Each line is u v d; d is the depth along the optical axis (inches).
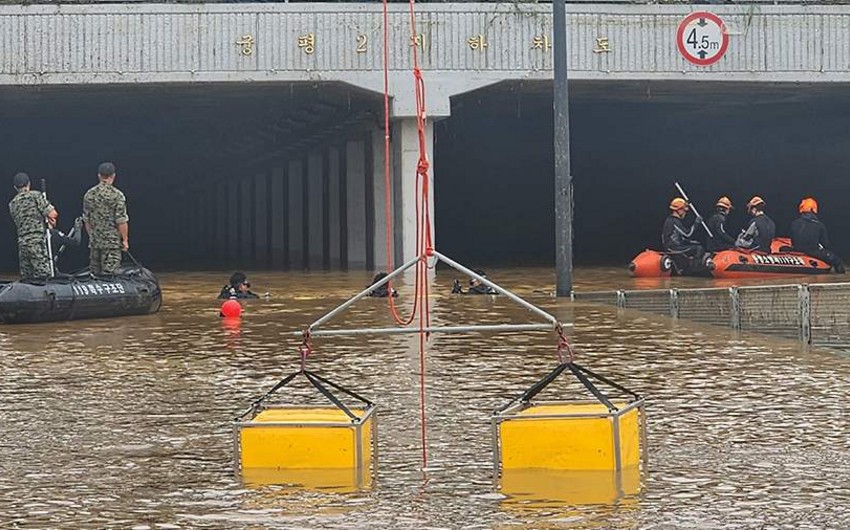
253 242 3147.1
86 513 427.8
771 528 399.5
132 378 738.2
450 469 487.5
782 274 1716.3
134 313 1160.2
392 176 1840.6
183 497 449.1
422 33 1759.4
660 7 1779.0
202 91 1883.6
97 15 1710.1
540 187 3056.1
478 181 3043.8
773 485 456.8
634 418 496.4
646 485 458.0
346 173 2107.5
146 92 1903.3
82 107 2225.6
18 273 2165.4
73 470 494.9
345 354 840.3
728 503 430.6
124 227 1187.3
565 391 668.7
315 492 454.0
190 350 876.6
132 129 2738.7
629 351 842.8
